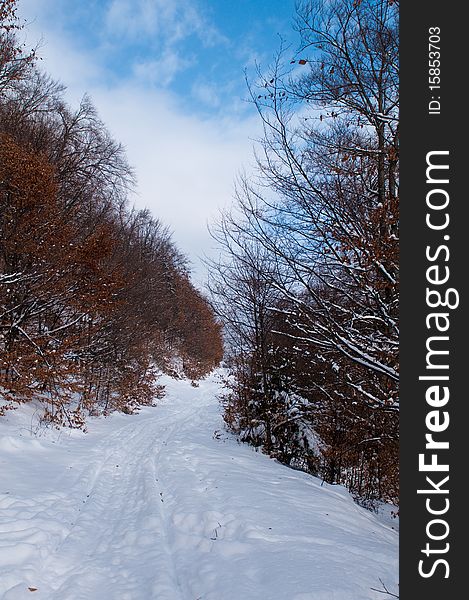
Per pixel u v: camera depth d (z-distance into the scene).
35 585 4.50
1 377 12.58
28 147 15.16
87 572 4.90
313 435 13.37
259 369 14.09
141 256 25.47
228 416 17.02
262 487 8.08
